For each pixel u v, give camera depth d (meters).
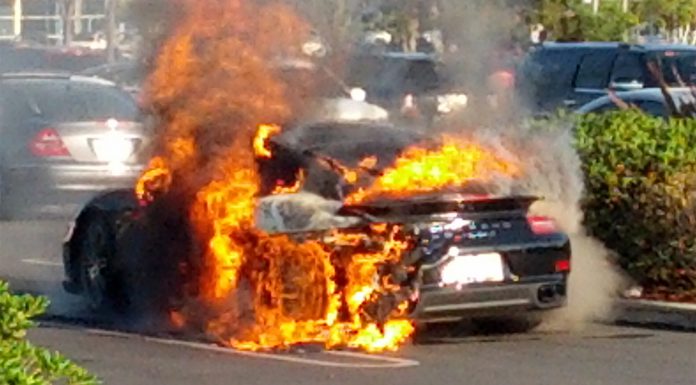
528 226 13.86
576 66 32.19
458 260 13.52
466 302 13.60
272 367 13.17
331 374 12.85
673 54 31.56
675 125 16.47
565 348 14.19
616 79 31.75
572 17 43.19
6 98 24.23
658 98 26.16
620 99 25.00
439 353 13.85
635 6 50.06
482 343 14.40
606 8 45.28
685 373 13.03
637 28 49.91
